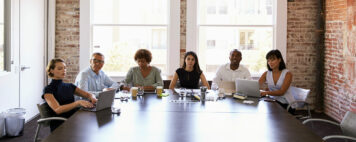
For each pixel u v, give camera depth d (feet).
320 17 23.35
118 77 23.90
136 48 24.38
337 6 21.45
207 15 24.27
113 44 24.31
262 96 16.15
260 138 9.80
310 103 24.54
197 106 13.75
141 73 18.12
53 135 9.84
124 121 11.38
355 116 11.98
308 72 24.32
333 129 20.13
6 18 18.13
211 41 24.38
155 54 24.39
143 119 11.67
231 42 24.39
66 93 13.58
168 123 11.23
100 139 9.59
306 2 23.86
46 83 23.44
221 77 19.35
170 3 23.70
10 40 18.26
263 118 11.96
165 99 15.06
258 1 24.25
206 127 10.84
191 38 23.84
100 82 16.62
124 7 24.21
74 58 23.95
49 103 12.76
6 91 17.98
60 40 23.81
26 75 20.22
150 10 24.21
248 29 24.35
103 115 12.08
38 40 21.86
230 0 24.23
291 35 24.11
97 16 24.18
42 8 22.38
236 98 15.51
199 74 18.19
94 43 24.22
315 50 24.16
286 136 9.98
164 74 24.43
